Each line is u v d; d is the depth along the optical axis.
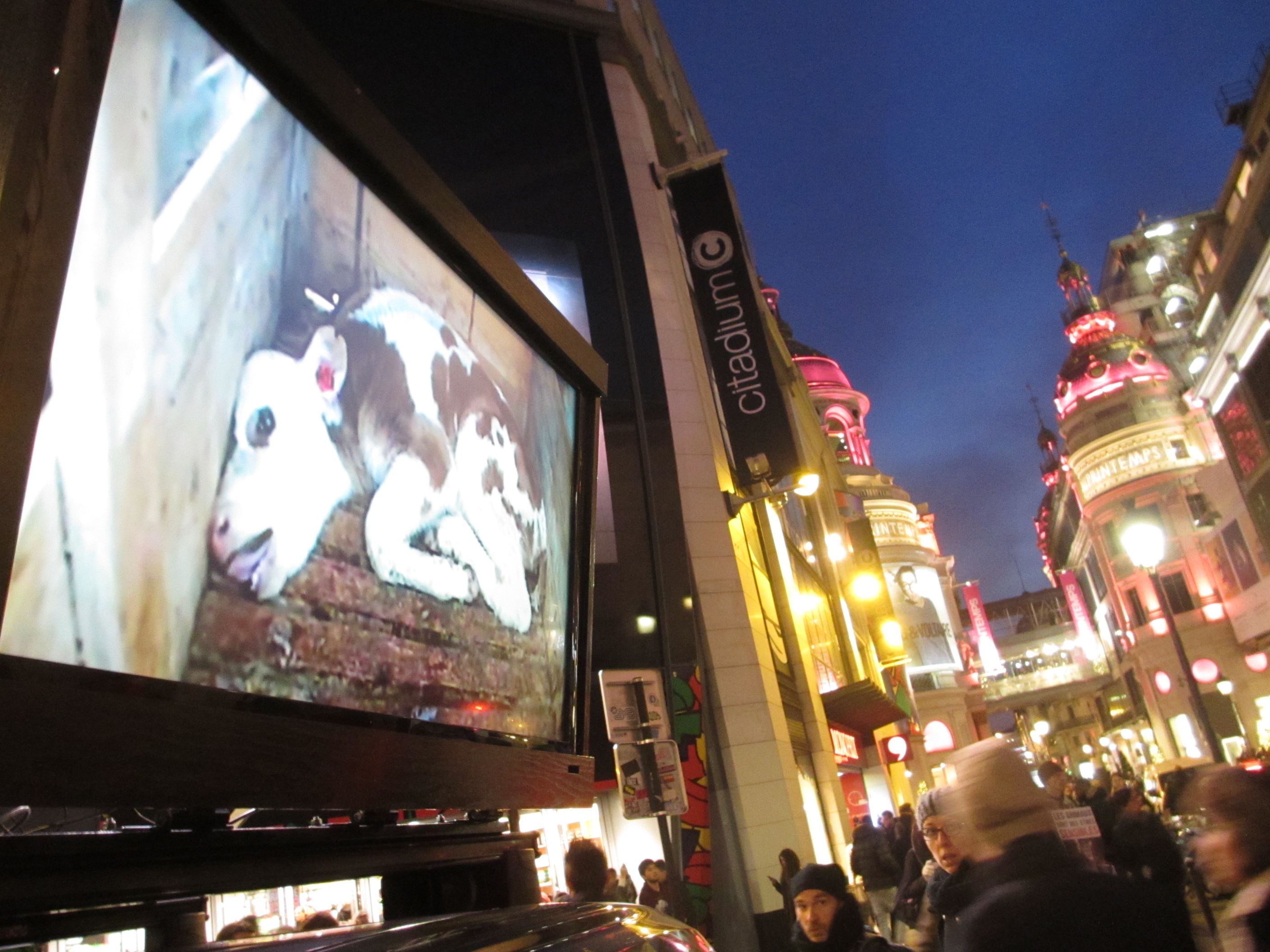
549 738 2.51
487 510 2.35
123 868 1.13
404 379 2.05
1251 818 3.09
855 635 28.09
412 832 1.74
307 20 17.42
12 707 1.03
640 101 19.69
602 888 5.91
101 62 1.30
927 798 4.16
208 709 1.31
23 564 1.13
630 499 14.38
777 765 13.20
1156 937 2.14
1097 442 64.75
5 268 1.07
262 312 1.64
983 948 2.21
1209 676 56.38
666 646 13.13
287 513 1.62
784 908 12.12
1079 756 90.44
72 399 1.23
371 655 1.78
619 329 15.81
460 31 18.52
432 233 2.25
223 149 1.59
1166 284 68.75
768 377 17.92
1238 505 47.28
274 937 1.32
